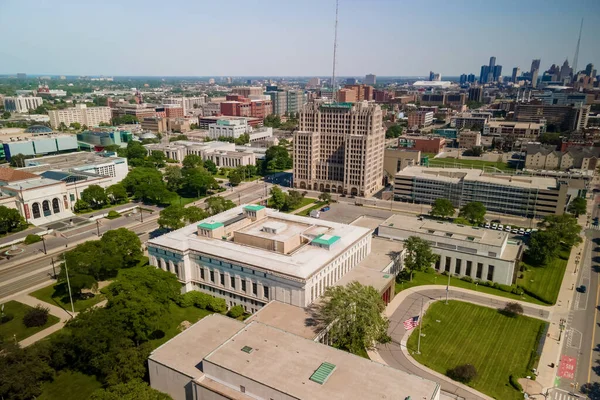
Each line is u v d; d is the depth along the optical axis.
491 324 136.75
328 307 118.50
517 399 103.25
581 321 139.38
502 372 113.06
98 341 103.75
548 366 115.81
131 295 116.06
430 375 111.25
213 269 149.12
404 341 126.50
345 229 171.62
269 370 89.69
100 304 145.62
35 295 152.88
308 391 83.38
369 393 83.50
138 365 101.81
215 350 96.38
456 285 166.00
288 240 150.38
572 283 167.12
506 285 163.50
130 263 179.75
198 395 92.81
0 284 161.25
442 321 138.12
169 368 98.44
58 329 130.75
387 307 146.88
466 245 172.00
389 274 155.00
